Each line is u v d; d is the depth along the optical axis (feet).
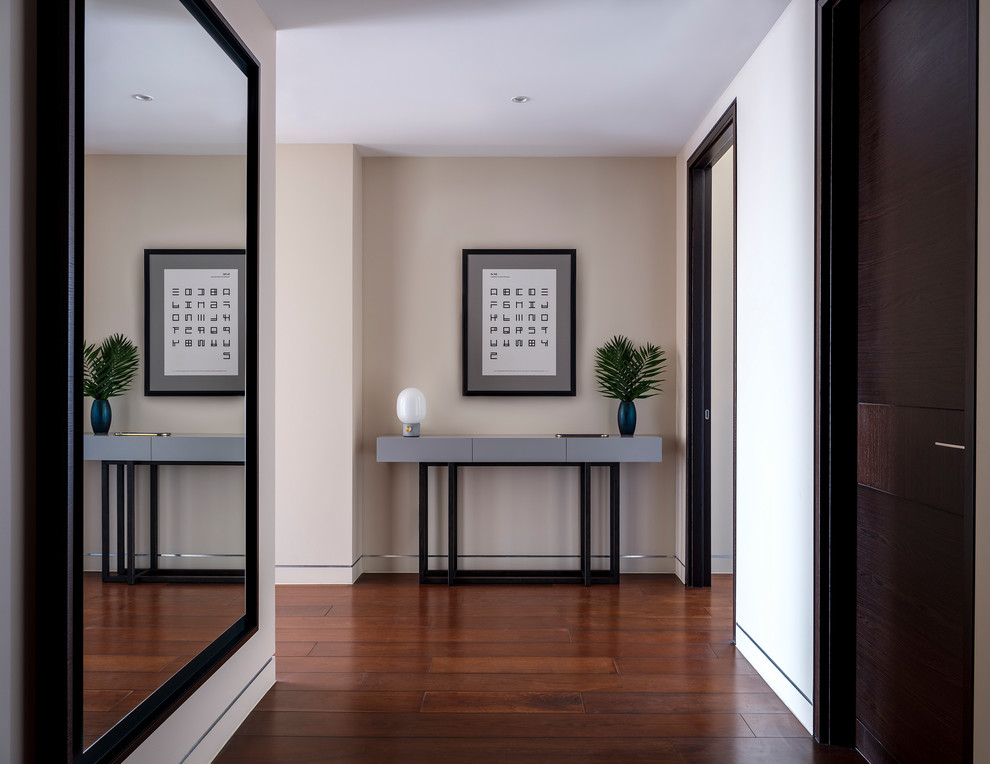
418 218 14.67
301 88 11.17
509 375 14.66
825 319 7.63
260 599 8.71
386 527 14.73
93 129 5.21
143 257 6.02
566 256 14.64
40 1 4.64
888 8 6.91
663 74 10.61
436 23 9.11
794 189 8.43
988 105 4.74
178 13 6.57
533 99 11.60
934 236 6.07
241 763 7.18
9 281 4.39
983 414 4.80
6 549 4.37
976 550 4.85
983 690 4.76
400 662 9.82
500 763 7.20
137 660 5.95
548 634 10.96
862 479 7.44
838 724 7.62
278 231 13.91
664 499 14.76
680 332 14.38
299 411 13.93
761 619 9.47
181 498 6.77
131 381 5.81
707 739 7.73
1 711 4.34
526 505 14.76
